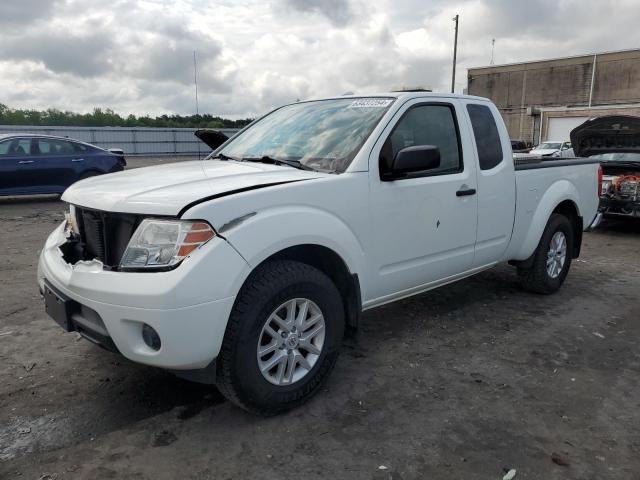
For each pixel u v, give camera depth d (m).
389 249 3.53
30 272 5.98
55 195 13.98
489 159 4.36
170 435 2.81
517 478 2.49
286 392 2.97
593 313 4.81
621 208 8.48
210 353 2.61
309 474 2.50
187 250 2.54
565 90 47.75
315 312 3.08
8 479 2.43
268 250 2.76
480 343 4.09
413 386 3.38
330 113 3.93
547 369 3.65
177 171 3.43
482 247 4.38
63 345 3.95
